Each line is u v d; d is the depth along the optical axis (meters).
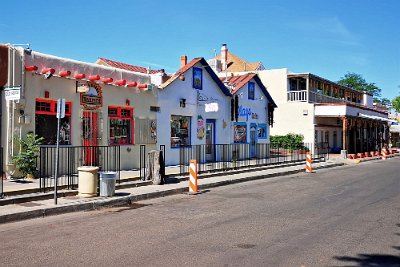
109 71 16.67
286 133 36.19
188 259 6.12
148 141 18.45
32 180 13.00
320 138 37.19
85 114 15.53
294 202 11.61
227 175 18.36
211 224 8.64
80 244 7.01
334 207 10.73
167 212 10.15
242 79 26.17
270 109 28.80
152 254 6.39
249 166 21.28
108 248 6.74
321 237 7.49
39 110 14.03
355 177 19.11
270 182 17.03
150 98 18.61
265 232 7.88
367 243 7.09
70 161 14.55
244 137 25.83
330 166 26.45
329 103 36.97
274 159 25.70
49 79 14.19
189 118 21.38
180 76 20.33
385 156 36.28
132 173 15.88
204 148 21.17
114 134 16.86
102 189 11.66
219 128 23.48
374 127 49.12
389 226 8.42
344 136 34.62
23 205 10.16
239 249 6.68
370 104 54.56
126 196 11.81
